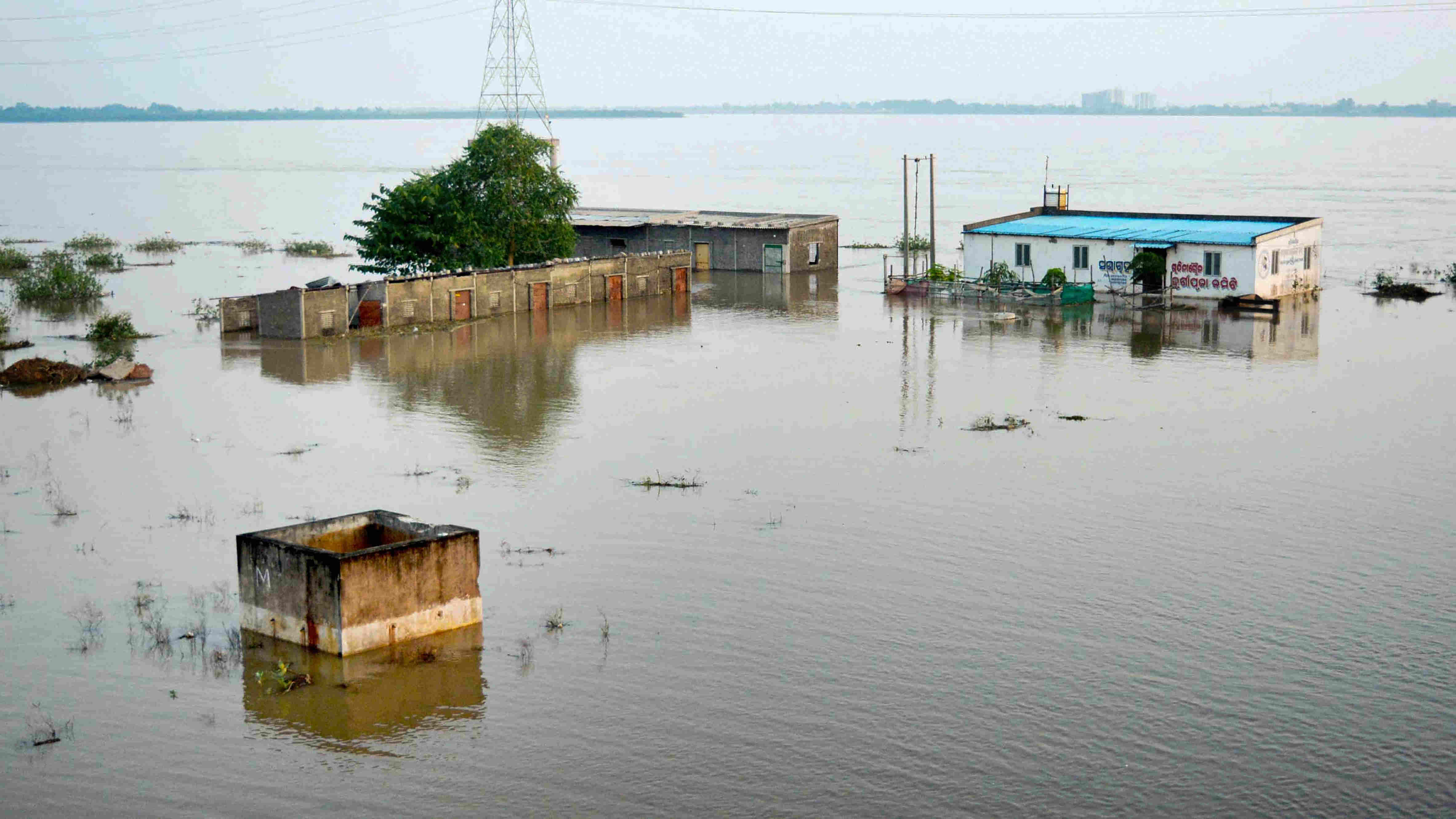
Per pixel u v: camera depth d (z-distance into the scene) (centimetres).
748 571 2634
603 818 1766
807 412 3994
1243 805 1789
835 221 7688
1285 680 2147
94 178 17925
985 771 1875
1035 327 5566
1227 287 6028
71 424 3856
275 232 10325
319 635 2252
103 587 2559
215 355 4941
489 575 2602
